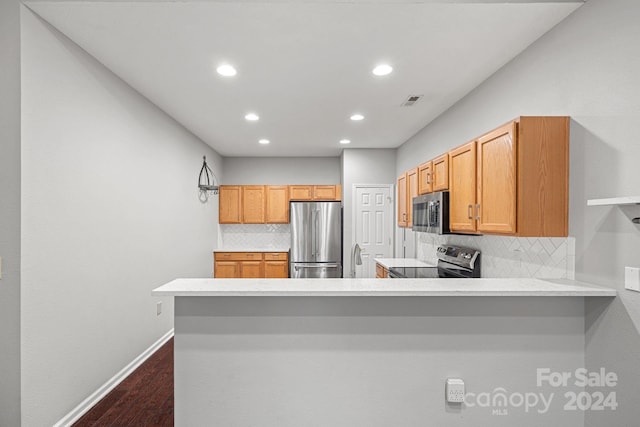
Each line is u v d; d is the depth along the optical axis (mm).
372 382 1780
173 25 2076
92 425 2213
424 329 1780
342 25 2076
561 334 1797
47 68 2059
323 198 6121
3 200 1878
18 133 1875
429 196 3150
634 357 1546
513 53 2408
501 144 2074
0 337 1877
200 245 5016
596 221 1749
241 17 1992
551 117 1915
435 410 1789
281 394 1772
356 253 4633
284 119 4016
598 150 1738
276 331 1771
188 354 1767
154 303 3436
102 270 2592
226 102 3420
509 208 1992
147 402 2494
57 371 2139
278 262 5836
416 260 4402
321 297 1770
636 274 1521
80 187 2352
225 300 1761
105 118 2639
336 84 2971
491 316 1781
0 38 1878
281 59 2516
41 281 2018
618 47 1624
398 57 2484
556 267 2055
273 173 6480
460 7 1888
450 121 3564
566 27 1961
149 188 3361
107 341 2650
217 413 1772
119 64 2596
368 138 4988
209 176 5543
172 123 3957
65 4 1872
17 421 1876
